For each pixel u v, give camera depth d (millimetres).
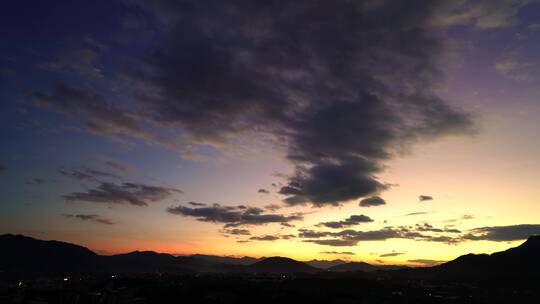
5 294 190000
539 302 179625
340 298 178000
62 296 183250
